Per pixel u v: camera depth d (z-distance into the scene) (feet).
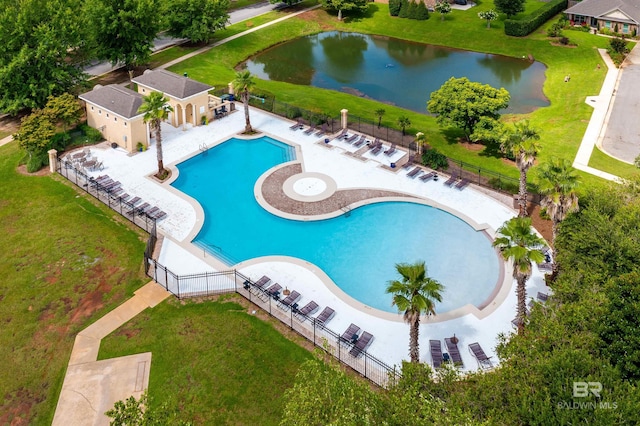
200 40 329.72
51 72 211.61
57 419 102.22
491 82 289.12
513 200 170.50
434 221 162.20
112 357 115.34
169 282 136.36
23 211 163.02
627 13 334.03
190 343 118.21
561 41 331.98
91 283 136.05
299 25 376.48
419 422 72.38
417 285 99.40
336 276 140.67
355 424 73.15
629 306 92.63
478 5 416.05
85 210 163.43
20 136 183.83
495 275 140.56
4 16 202.39
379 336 121.70
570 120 229.45
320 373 83.76
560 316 97.55
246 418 102.12
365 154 200.44
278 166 191.72
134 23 255.29
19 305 129.18
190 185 180.04
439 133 218.18
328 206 168.86
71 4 238.07
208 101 222.89
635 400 76.89
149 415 75.36
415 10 387.14
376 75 302.25
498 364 108.78
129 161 191.93
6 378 111.04
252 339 119.14
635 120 227.40
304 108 239.91
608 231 118.32
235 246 151.64
